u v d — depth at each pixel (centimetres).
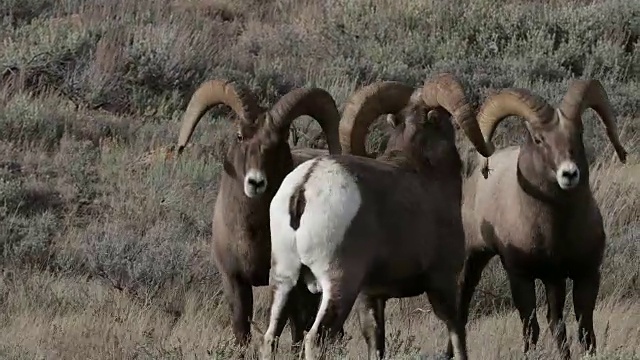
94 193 5297
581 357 2875
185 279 4184
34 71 6706
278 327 2623
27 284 4081
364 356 3039
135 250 4341
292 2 8956
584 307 3284
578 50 7806
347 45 7831
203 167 5553
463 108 2794
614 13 8312
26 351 3197
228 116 6462
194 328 3541
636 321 3812
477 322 3944
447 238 2839
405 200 2722
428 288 2834
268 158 3059
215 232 3259
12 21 7731
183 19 7919
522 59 7619
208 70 7000
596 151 6066
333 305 2533
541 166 3134
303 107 3102
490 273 4341
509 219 3316
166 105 6550
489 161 3534
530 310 3331
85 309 3838
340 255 2542
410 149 2872
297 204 2566
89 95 6512
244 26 8350
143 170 5578
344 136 3038
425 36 8025
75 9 7988
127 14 7806
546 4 8700
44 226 4788
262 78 6988
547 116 3116
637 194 5344
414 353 2822
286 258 2595
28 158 5591
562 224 3184
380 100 3008
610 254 4581
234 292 3250
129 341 3344
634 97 6988
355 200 2570
